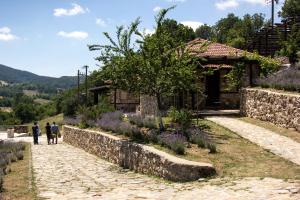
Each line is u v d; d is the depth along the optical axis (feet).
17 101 467.93
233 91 92.22
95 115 97.19
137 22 63.26
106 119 87.25
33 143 110.73
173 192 36.17
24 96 481.05
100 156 74.95
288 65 98.84
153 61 61.36
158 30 63.52
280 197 30.27
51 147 97.76
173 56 63.05
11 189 42.63
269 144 52.26
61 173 54.08
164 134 58.23
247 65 90.33
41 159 71.97
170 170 43.88
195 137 55.06
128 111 104.32
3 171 55.67
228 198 31.42
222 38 240.32
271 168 41.29
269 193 31.71
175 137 55.26
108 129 80.18
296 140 53.93
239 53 94.17
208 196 32.83
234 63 87.86
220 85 92.73
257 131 61.41
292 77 75.72
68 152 85.35
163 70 61.98
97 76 64.95
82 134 91.45
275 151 48.52
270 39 126.62
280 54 102.68
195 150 50.47
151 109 87.61
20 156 73.92
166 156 46.21
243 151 49.47
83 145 90.38
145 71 62.28
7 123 327.47
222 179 38.78
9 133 153.58
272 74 85.15
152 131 63.36
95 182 45.75
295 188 32.73
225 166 43.24
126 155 59.67
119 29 63.57
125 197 35.04
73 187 42.65
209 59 83.10
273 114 67.05
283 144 51.93
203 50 65.21
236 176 39.32
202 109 90.07
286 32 121.19
